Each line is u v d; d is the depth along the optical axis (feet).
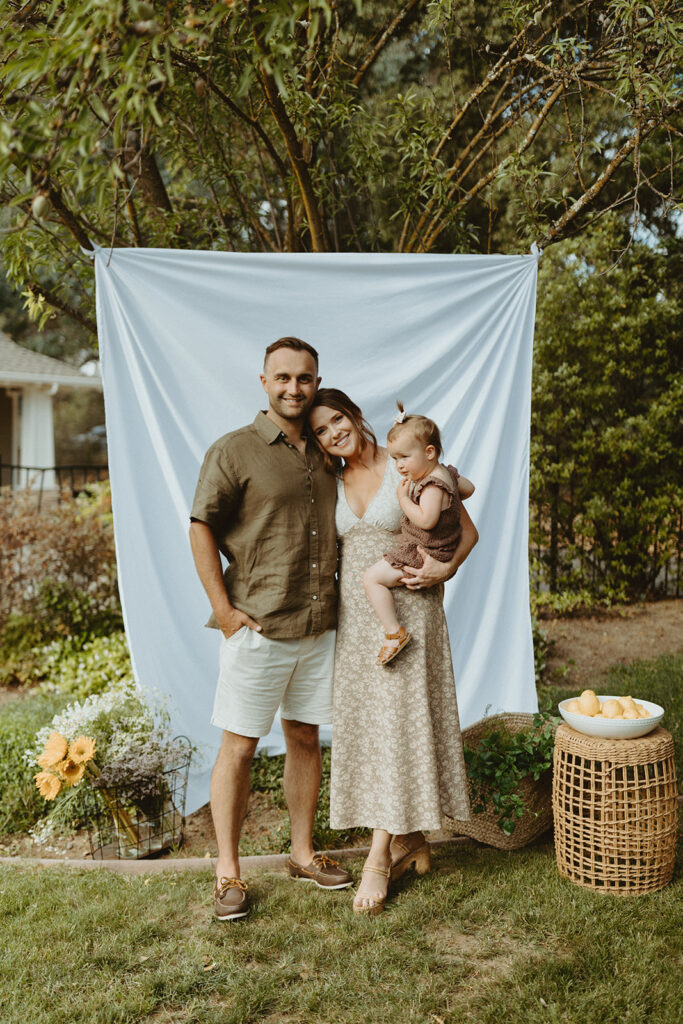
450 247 18.06
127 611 12.89
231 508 9.62
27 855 11.85
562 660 21.16
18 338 70.64
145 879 10.53
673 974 8.26
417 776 9.75
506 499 13.84
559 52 12.73
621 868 9.85
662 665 20.01
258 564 9.63
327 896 10.02
